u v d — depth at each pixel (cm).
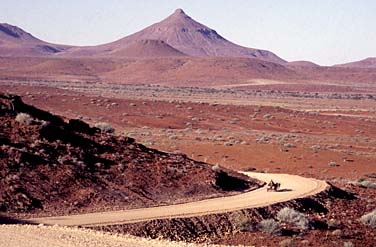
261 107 13988
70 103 11906
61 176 3928
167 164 4734
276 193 4659
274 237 3478
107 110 11588
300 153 7856
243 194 4566
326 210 4456
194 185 4462
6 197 3497
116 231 3188
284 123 12162
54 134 4569
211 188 4516
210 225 3553
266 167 6894
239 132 10544
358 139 10488
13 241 2122
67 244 2084
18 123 4538
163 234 3309
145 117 11306
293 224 3800
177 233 3369
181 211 3759
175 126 10794
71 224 3219
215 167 4962
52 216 3416
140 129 10069
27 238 2188
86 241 2162
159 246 2150
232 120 11981
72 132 4756
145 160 4684
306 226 3744
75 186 3875
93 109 11550
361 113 16425
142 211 3703
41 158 4069
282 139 9631
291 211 3884
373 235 3806
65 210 3556
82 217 3428
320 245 3394
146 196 4066
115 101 12681
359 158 7844
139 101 13088
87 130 5116
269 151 7838
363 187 5775
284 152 7831
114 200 3856
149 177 4359
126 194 3994
